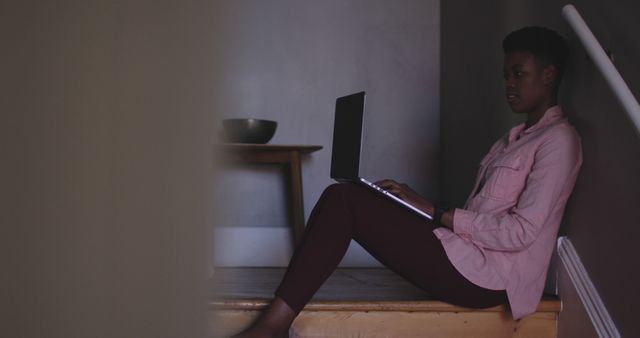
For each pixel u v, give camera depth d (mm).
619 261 1523
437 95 3705
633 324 1447
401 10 3719
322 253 1592
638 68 1397
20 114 498
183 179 672
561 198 1734
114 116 578
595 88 1661
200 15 726
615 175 1546
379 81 3699
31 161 502
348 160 1649
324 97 3695
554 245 1848
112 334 560
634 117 1288
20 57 500
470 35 2971
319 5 3717
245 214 3625
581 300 1664
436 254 1642
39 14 517
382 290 2273
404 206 1666
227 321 1674
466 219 1641
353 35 3715
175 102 664
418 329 1732
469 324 1744
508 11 2396
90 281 544
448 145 3432
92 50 561
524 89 1777
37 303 503
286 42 3701
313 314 1719
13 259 490
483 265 1646
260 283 2566
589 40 1474
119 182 579
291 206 3645
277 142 3676
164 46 651
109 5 583
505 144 1897
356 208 1644
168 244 640
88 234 541
